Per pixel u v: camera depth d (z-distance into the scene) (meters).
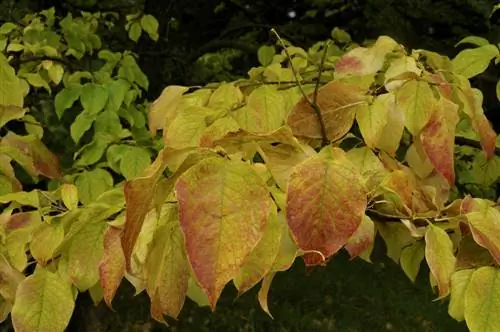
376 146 0.98
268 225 0.77
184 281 0.86
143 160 1.55
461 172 1.71
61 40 2.21
